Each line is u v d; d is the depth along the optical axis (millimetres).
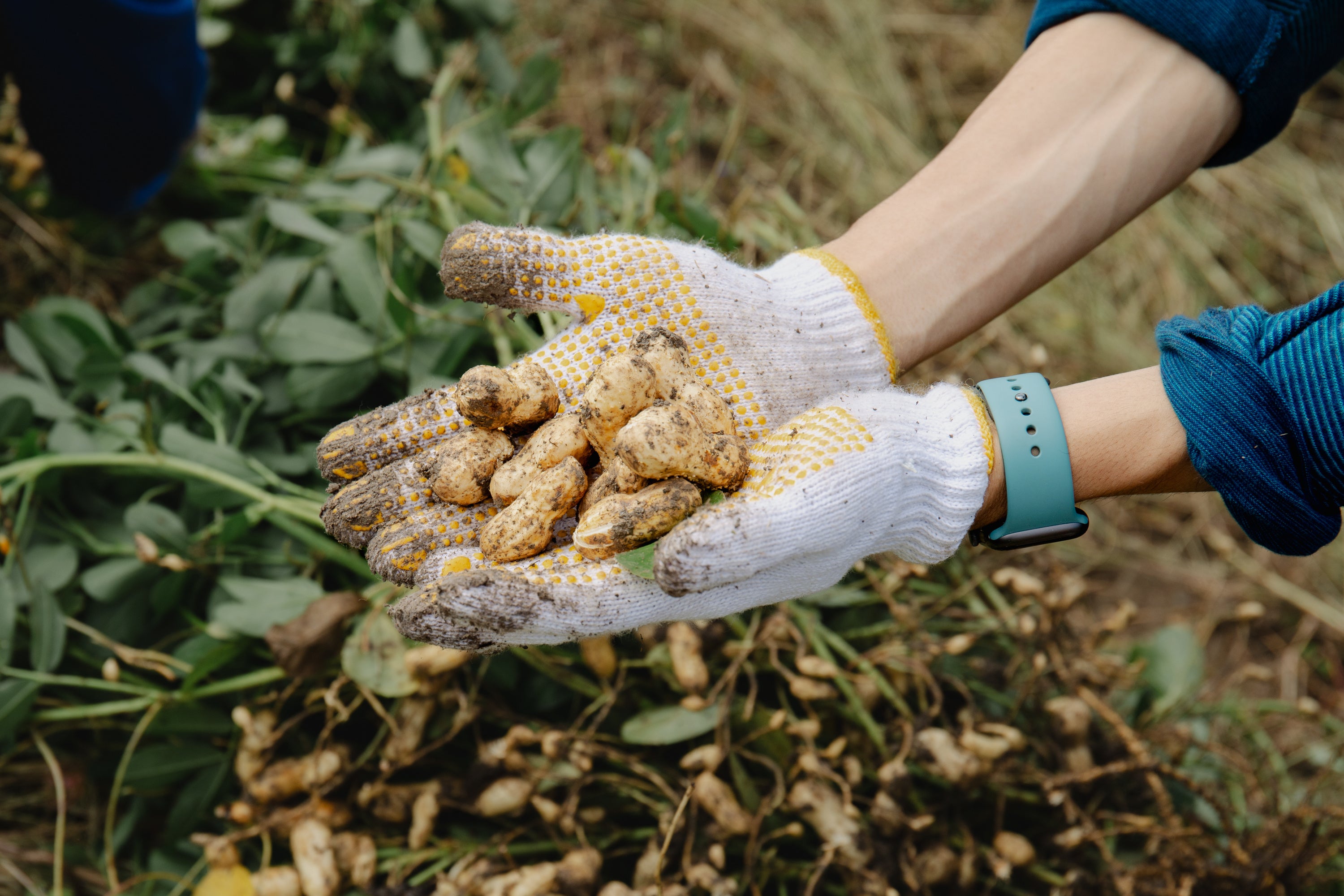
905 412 519
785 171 934
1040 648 679
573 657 650
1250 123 573
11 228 899
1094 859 678
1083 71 568
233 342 739
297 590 660
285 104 966
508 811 627
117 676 635
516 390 516
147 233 907
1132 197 573
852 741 662
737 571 469
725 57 1234
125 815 700
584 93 1155
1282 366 484
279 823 629
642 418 488
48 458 677
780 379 554
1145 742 698
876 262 575
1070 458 517
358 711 679
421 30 918
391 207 776
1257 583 924
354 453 525
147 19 714
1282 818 668
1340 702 863
